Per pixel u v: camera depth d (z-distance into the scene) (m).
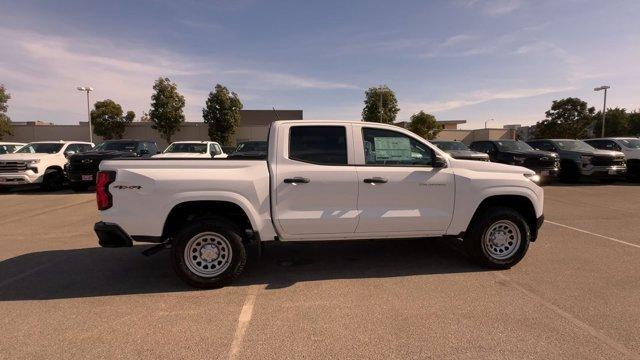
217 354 2.96
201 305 3.85
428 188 4.62
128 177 4.12
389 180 4.52
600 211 8.92
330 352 2.98
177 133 44.53
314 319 3.53
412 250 5.73
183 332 3.30
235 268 4.30
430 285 4.34
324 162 4.49
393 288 4.26
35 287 4.35
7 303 3.92
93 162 12.54
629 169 15.07
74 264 5.18
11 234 6.88
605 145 16.41
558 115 49.50
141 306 3.84
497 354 2.92
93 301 3.96
